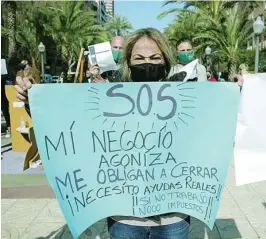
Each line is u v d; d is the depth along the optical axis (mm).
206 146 2006
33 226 3795
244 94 2131
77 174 1964
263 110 2135
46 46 32406
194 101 1976
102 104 1938
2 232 3652
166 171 2004
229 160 2018
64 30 31344
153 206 1996
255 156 2180
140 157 1984
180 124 1985
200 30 24891
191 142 1998
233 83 1974
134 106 1952
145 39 1994
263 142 2164
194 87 1966
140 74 2000
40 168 6020
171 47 2066
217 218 3998
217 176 2023
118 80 2121
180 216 2033
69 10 31125
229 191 4898
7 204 4410
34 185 5137
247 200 4562
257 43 12273
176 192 2016
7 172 5836
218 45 22453
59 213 4129
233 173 5719
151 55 1989
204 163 2014
